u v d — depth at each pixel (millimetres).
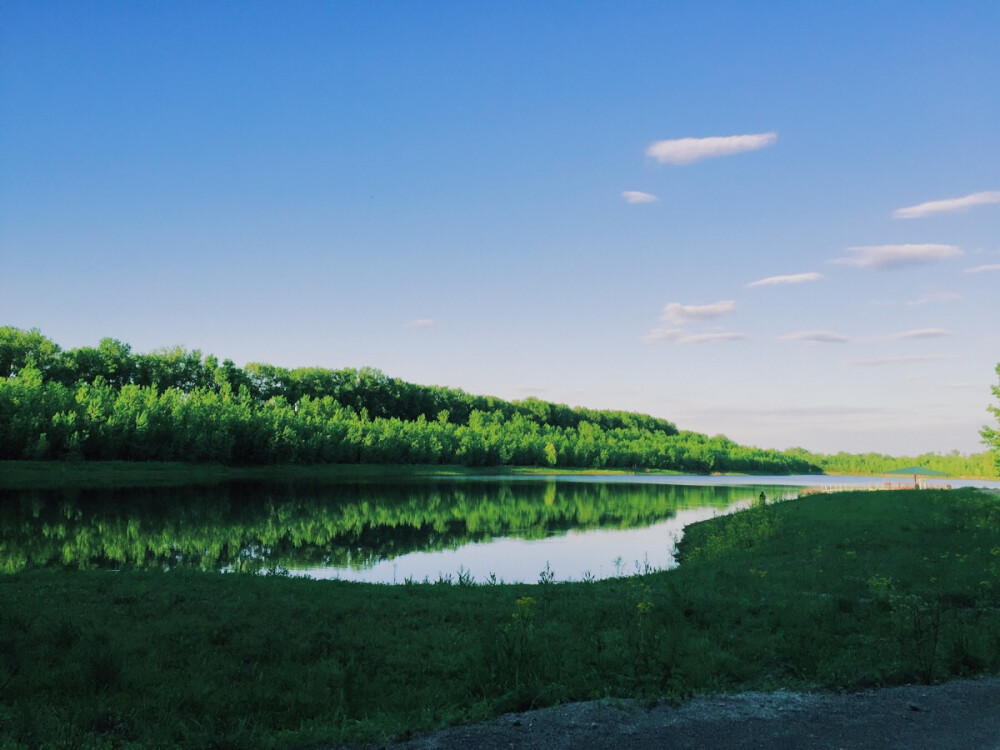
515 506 58219
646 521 46188
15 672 10062
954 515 31641
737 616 13945
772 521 32375
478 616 14195
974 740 7129
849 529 28203
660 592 17109
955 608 14281
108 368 128500
